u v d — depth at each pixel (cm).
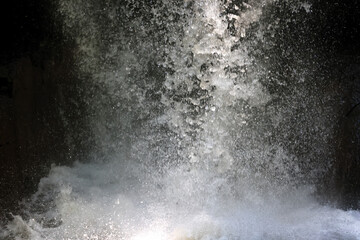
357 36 510
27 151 490
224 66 552
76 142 592
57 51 552
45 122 531
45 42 538
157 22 579
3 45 504
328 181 512
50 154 539
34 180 498
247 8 540
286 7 536
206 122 561
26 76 503
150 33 586
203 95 563
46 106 533
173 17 568
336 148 509
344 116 507
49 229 421
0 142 450
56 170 547
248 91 549
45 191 502
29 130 497
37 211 455
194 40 561
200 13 553
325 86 525
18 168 469
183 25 565
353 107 501
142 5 581
